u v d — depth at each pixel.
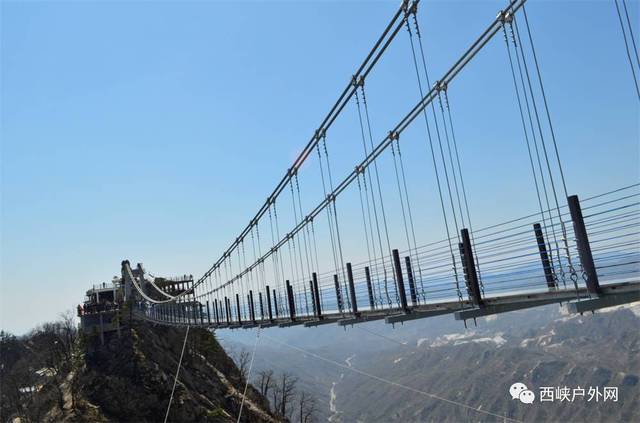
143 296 80.62
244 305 40.03
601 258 10.43
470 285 13.78
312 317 24.00
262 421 71.38
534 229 12.26
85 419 60.06
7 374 84.38
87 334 74.44
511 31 13.64
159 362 71.31
